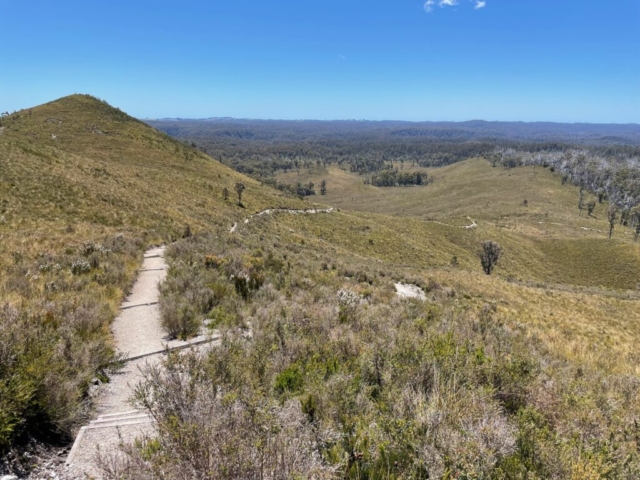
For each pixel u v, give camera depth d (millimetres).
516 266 86188
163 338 7172
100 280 10469
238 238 27172
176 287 10156
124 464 2793
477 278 31781
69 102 100438
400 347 5359
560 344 10719
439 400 3783
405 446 3082
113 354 5910
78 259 11969
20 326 4957
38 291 8375
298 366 4930
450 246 91750
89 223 21797
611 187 173625
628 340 19031
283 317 7535
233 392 3564
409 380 4391
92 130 87812
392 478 2791
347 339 6145
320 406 3885
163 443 2873
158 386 3832
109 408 4402
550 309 24422
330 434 3266
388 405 3973
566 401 4352
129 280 11531
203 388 3650
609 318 25797
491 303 20906
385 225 93125
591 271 86938
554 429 3748
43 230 17750
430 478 2725
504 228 123062
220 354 4859
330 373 4953
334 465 2816
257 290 10656
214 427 2740
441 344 5379
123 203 27922
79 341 5547
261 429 3033
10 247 13109
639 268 82312
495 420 3385
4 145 30938
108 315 7797
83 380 4590
